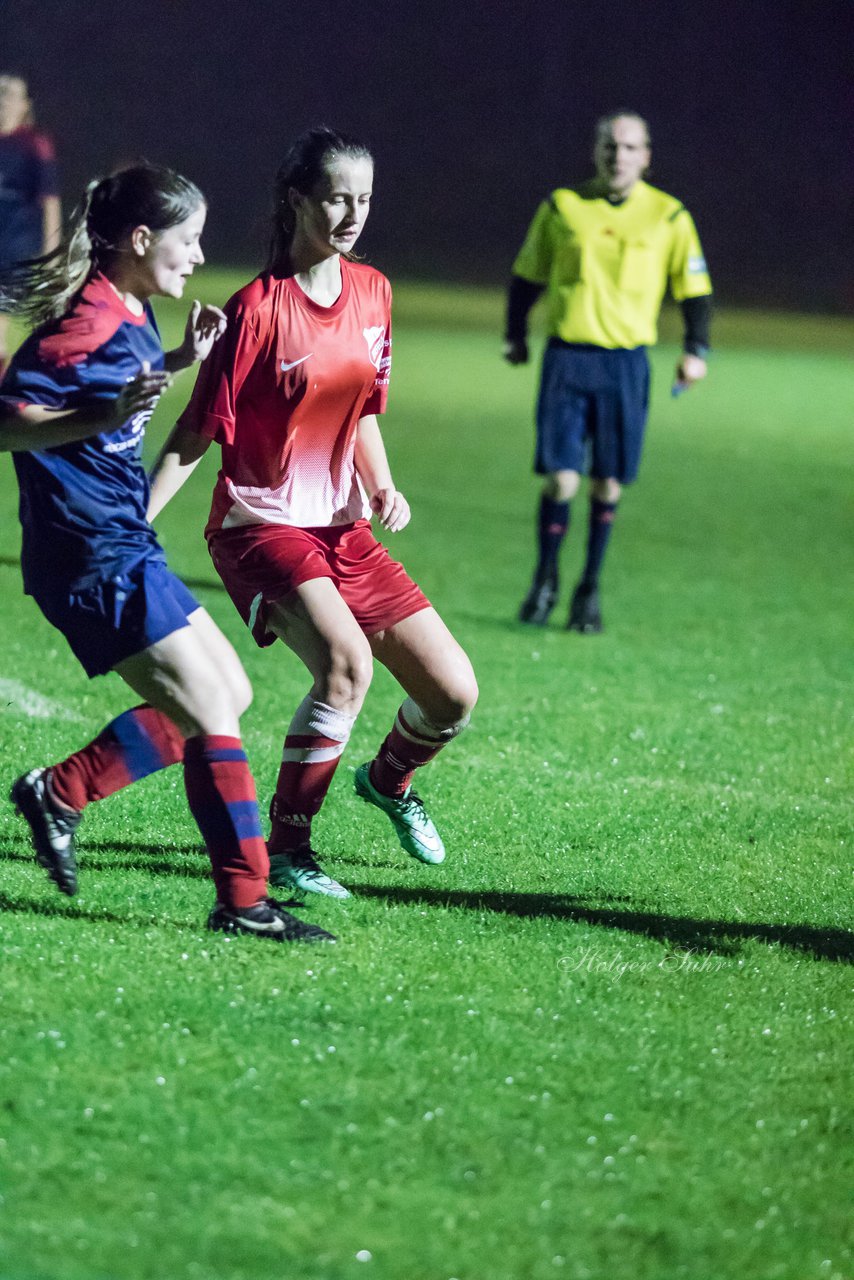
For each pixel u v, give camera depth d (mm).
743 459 38031
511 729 15727
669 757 15141
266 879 9836
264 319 10398
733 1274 6613
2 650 17078
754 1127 7855
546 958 9828
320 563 10656
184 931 9703
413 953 9688
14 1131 7270
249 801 9516
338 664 10477
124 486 9297
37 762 13188
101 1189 6871
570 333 20641
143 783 12891
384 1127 7527
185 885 10688
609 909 11000
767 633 21297
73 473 9102
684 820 13219
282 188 10445
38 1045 8070
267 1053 8164
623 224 20750
